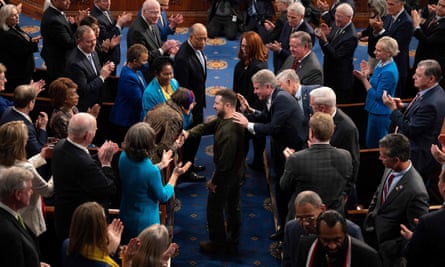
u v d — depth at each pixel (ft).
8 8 21.81
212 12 33.37
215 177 16.71
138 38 22.47
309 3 31.37
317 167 14.34
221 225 17.42
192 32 20.47
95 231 11.43
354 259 11.15
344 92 23.26
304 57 20.24
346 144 15.97
